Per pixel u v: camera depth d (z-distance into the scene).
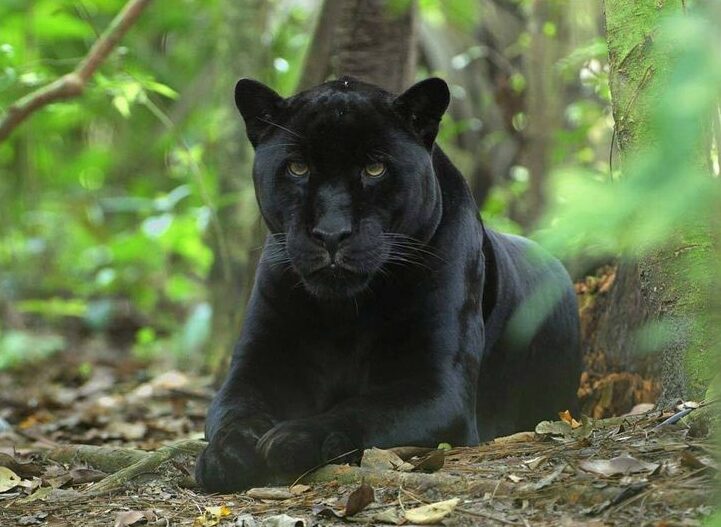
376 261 6.35
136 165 25.41
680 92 2.04
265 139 6.73
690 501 4.40
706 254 5.52
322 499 5.49
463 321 7.01
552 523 4.51
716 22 2.26
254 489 5.89
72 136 26.47
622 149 5.64
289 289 6.88
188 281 21.30
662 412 5.96
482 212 16.05
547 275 8.56
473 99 18.48
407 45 10.89
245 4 14.70
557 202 2.43
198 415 11.49
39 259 23.80
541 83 14.68
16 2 17.91
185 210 20.78
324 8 10.46
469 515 4.79
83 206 24.28
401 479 5.43
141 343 19.11
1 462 7.06
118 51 11.11
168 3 20.83
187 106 20.08
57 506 6.02
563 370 8.59
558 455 5.52
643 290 6.14
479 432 7.89
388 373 6.95
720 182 2.26
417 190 6.57
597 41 10.74
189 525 5.36
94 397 13.78
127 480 6.48
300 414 7.16
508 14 18.25
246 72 14.68
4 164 23.64
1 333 19.91
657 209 2.14
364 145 6.36
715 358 4.69
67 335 21.70
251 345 7.06
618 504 4.57
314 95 6.65
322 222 6.21
